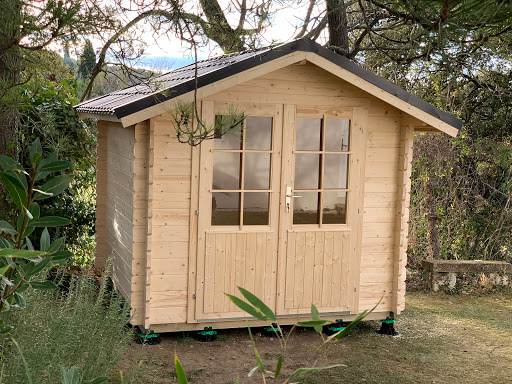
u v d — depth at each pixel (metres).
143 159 6.00
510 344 6.75
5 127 6.57
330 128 6.50
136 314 6.09
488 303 8.59
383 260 6.85
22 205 1.58
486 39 2.99
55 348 3.13
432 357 6.23
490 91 10.36
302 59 5.93
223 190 6.22
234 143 6.20
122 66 4.61
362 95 6.56
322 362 5.89
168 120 5.97
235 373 5.46
